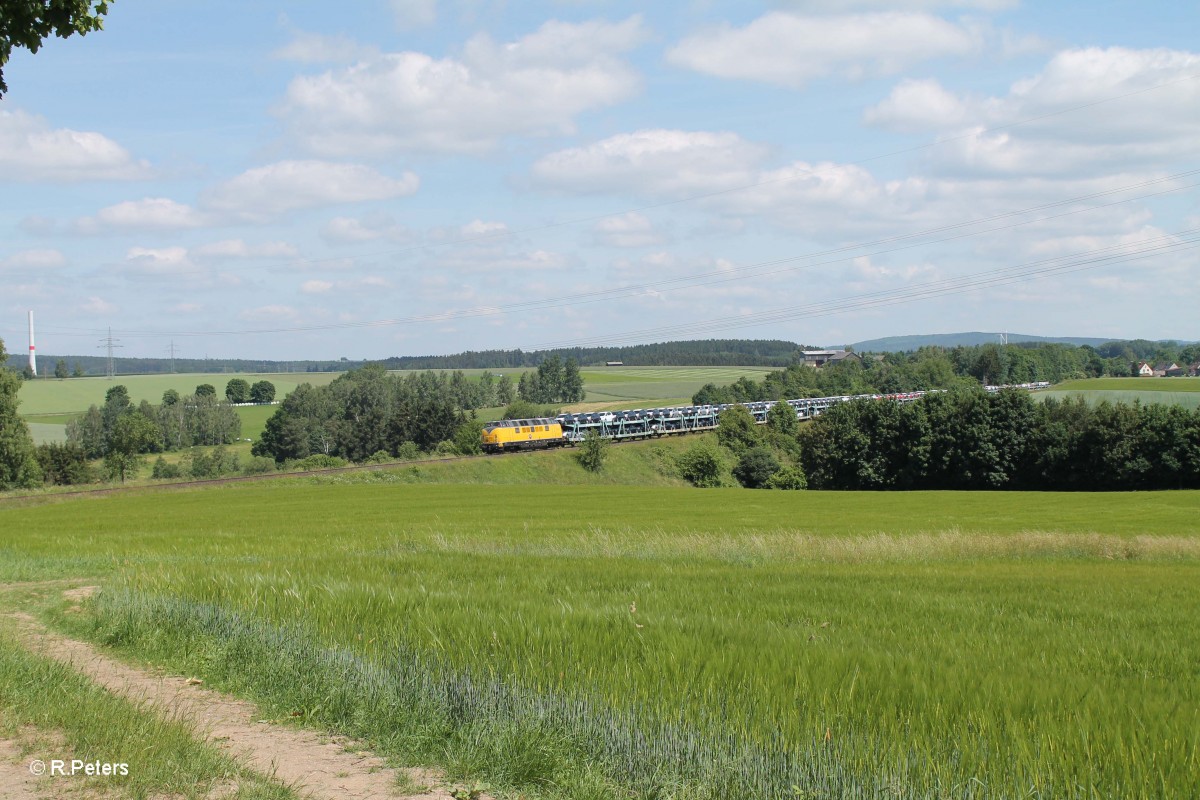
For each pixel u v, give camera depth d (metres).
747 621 14.20
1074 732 8.20
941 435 104.94
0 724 9.09
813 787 7.28
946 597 19.08
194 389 194.00
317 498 66.44
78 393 186.88
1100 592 20.72
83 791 7.48
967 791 7.01
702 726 8.36
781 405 133.88
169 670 12.59
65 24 12.78
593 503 64.56
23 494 70.31
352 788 7.96
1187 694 10.09
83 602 17.98
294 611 14.48
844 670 10.39
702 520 51.31
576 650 11.27
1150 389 149.12
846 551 31.09
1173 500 72.69
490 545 32.22
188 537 36.91
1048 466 99.31
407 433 139.25
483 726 8.90
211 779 7.86
